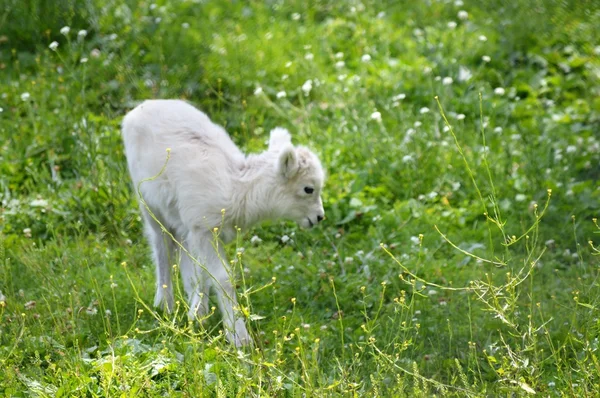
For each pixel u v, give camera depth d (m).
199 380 8.06
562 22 17.20
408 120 14.80
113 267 11.42
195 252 10.15
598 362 8.36
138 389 8.05
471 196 13.46
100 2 17.20
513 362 8.07
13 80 15.53
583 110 15.73
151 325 9.87
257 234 12.43
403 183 13.62
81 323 9.81
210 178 10.02
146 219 10.69
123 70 15.48
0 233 11.45
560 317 10.10
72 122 13.74
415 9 19.14
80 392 8.14
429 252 11.97
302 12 19.30
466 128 15.12
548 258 11.89
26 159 13.35
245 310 8.25
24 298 10.13
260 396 7.88
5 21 16.67
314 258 11.68
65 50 16.14
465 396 8.38
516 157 14.01
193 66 16.14
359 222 12.81
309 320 10.46
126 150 10.68
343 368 8.60
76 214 12.36
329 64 17.44
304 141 14.25
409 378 9.08
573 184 13.45
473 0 18.75
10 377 8.29
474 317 10.30
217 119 14.82
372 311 10.64
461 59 17.14
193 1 18.78
